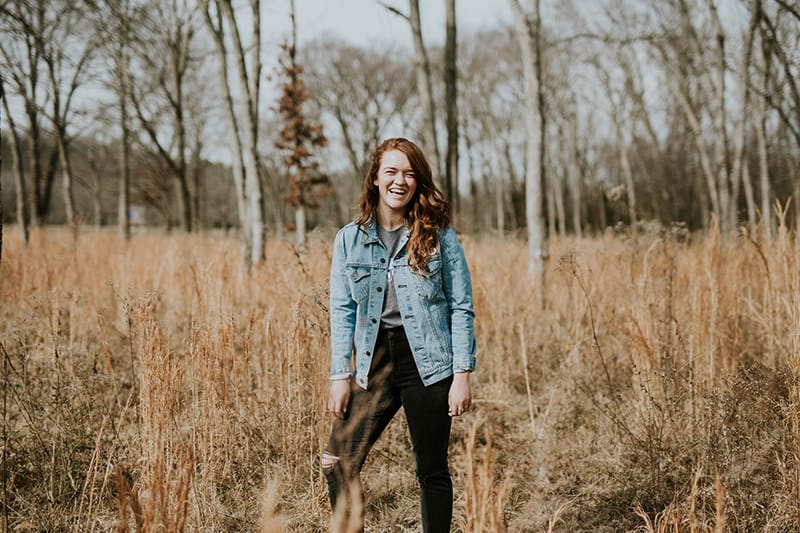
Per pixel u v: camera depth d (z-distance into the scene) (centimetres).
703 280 356
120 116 1395
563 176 3106
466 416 335
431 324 185
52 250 762
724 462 231
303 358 268
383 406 188
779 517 207
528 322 432
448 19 817
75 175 2623
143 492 221
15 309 425
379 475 272
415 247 184
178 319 427
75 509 223
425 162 189
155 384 223
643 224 412
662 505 238
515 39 2447
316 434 264
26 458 260
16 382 316
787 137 1122
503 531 143
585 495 255
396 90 3019
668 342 305
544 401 369
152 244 850
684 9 1050
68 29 776
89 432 279
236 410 278
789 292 317
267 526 149
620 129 2091
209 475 233
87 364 325
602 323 409
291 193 1631
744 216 1038
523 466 280
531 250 549
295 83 1566
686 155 2120
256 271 487
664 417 269
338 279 196
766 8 830
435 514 183
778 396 233
